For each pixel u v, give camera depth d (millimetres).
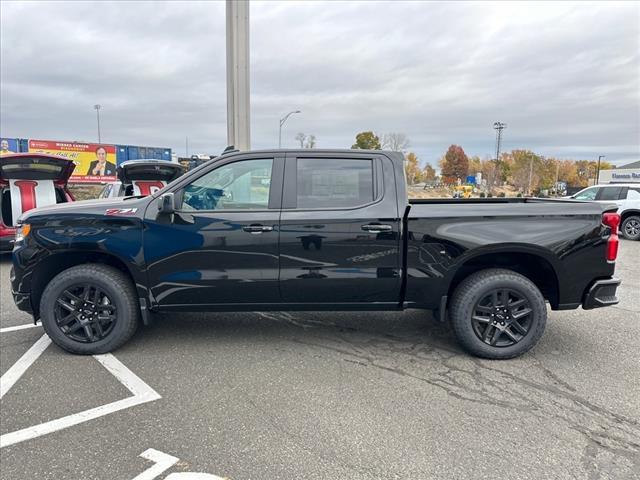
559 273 3885
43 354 4078
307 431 2859
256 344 4336
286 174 3975
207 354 4086
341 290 3980
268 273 3932
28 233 3938
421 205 4012
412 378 3619
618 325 4953
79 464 2527
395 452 2645
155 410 3111
